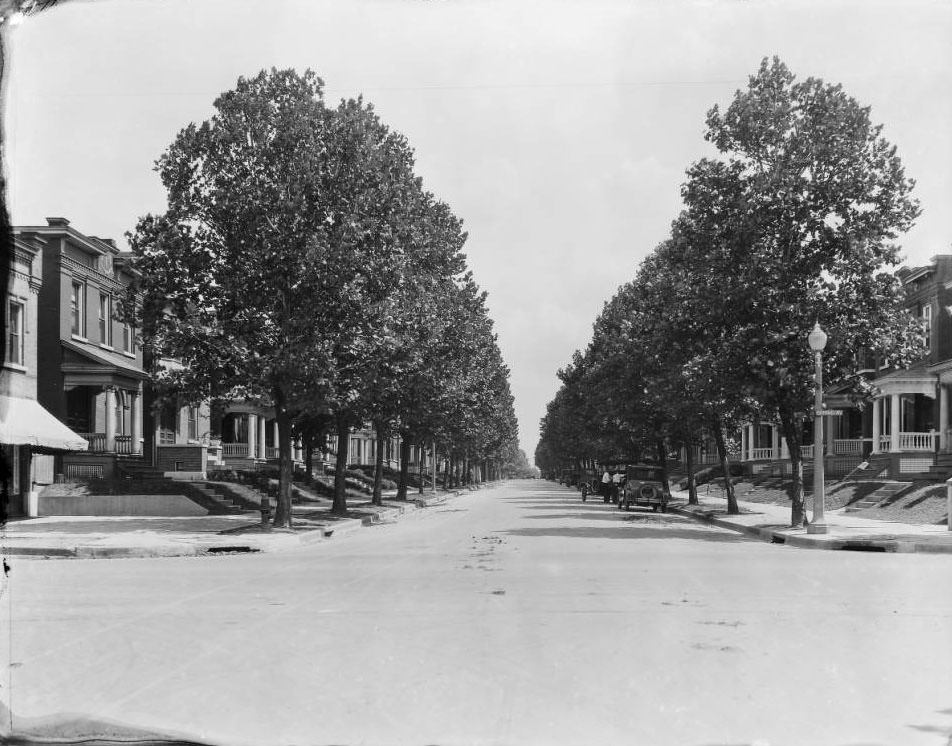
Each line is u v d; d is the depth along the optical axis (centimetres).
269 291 2491
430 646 831
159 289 2500
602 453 6366
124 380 3619
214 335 2500
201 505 3275
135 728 576
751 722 593
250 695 661
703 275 2619
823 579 1343
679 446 4547
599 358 5128
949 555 1825
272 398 2633
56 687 688
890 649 822
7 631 921
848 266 2436
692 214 2620
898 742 554
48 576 1435
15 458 2988
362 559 1698
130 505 3241
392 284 2497
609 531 2517
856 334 2455
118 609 1066
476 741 554
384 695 659
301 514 3203
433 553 1808
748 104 2483
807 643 847
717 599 1123
